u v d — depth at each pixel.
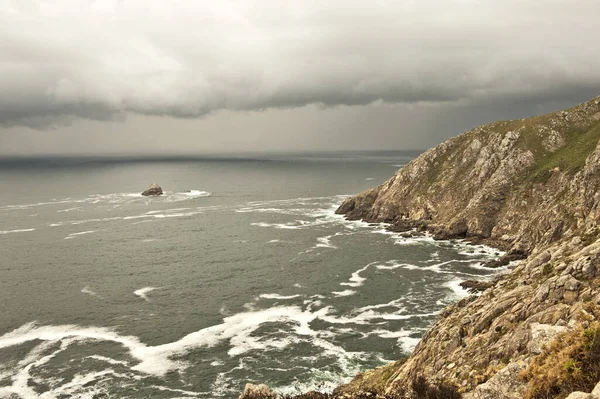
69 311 74.81
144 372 55.25
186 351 60.34
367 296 78.50
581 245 38.25
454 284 83.06
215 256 108.25
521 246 96.94
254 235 131.12
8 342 63.62
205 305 76.56
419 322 66.75
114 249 116.56
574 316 24.66
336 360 56.56
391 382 35.62
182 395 50.38
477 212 118.50
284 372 54.16
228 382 52.59
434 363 32.53
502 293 38.69
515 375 21.05
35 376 54.41
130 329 67.56
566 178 106.50
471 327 34.59
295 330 65.75
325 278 89.44
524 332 26.67
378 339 61.81
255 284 87.06
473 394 22.11
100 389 51.66
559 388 18.06
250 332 65.50
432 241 117.56
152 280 90.62
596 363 17.72
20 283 89.62
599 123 127.44
